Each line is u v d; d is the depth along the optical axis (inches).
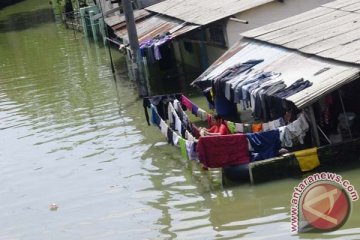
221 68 1133.1
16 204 960.9
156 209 865.5
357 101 920.3
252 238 737.0
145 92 1428.4
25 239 839.1
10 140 1283.2
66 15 2778.1
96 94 1542.8
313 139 875.4
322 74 892.6
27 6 3762.3
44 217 899.4
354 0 1177.4
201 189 899.4
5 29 2994.6
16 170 1103.6
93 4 2787.9
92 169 1051.9
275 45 1084.5
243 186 872.3
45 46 2396.7
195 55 1560.0
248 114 1176.8
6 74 1980.8
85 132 1254.3
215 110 1184.8
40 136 1278.3
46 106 1509.6
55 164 1102.4
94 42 2316.7
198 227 791.1
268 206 808.3
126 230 818.8
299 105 832.3
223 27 1328.7
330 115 902.4
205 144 861.2
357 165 861.8
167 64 1643.7
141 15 1733.5
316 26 1093.8
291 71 960.3
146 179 973.8
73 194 962.7
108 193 946.1
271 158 865.5
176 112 1088.8
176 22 1502.2
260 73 1008.9
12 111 1512.1
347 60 887.7
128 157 1078.4
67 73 1855.3
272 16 1327.5
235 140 860.6
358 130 901.2
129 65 1649.9
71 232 839.1
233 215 805.9
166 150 1080.8
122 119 1300.4
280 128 865.5
